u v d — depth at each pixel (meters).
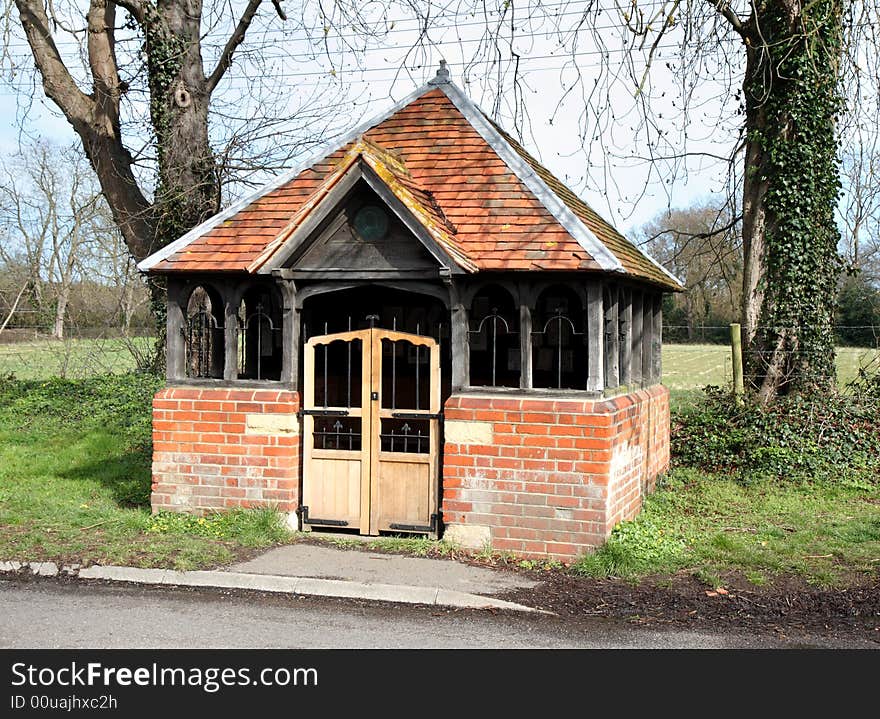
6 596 7.12
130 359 21.09
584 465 7.88
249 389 8.95
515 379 9.92
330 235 8.52
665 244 20.81
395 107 9.78
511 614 6.73
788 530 9.49
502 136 9.84
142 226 17.88
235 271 8.77
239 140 16.64
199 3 16.55
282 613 6.73
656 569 7.76
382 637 6.20
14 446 14.42
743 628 6.46
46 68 17.59
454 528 8.21
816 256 13.84
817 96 13.48
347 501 8.77
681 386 16.64
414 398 9.95
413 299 10.01
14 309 23.05
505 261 8.05
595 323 8.01
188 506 9.01
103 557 7.84
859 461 12.45
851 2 9.40
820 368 13.87
